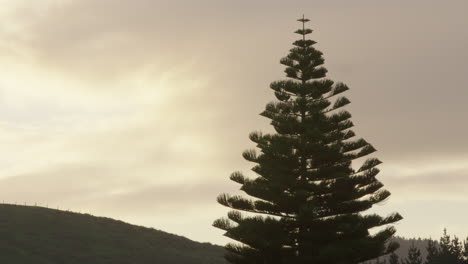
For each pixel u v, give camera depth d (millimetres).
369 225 49094
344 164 50000
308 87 51281
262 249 48719
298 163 50062
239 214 49969
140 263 132750
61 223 150875
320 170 49688
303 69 52062
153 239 153625
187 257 142500
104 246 139875
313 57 52188
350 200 50125
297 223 49062
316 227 49281
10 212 152375
